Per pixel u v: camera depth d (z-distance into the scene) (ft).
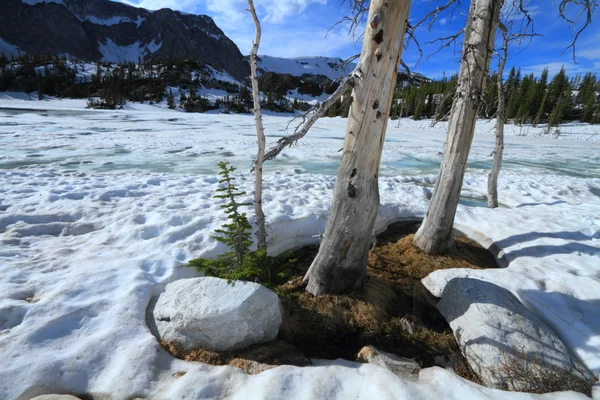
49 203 17.57
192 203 18.72
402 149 57.16
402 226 18.76
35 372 6.81
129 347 7.71
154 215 16.28
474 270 12.43
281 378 6.86
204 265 10.55
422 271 13.48
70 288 9.65
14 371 6.75
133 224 15.34
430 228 14.58
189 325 8.07
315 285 11.09
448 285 11.03
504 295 9.80
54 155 35.24
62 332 8.07
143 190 21.33
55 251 12.29
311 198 20.92
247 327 8.25
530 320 8.92
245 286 8.78
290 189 23.75
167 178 25.04
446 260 14.24
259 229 11.20
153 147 44.06
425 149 57.62
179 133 65.46
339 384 6.89
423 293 12.12
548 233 16.40
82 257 11.89
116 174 26.32
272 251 14.85
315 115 9.05
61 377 6.88
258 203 10.94
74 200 18.43
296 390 6.64
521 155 57.47
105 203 18.21
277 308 9.05
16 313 8.43
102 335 8.00
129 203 18.28
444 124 137.18
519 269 12.56
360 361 8.52
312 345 9.36
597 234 16.61
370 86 8.74
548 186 29.40
